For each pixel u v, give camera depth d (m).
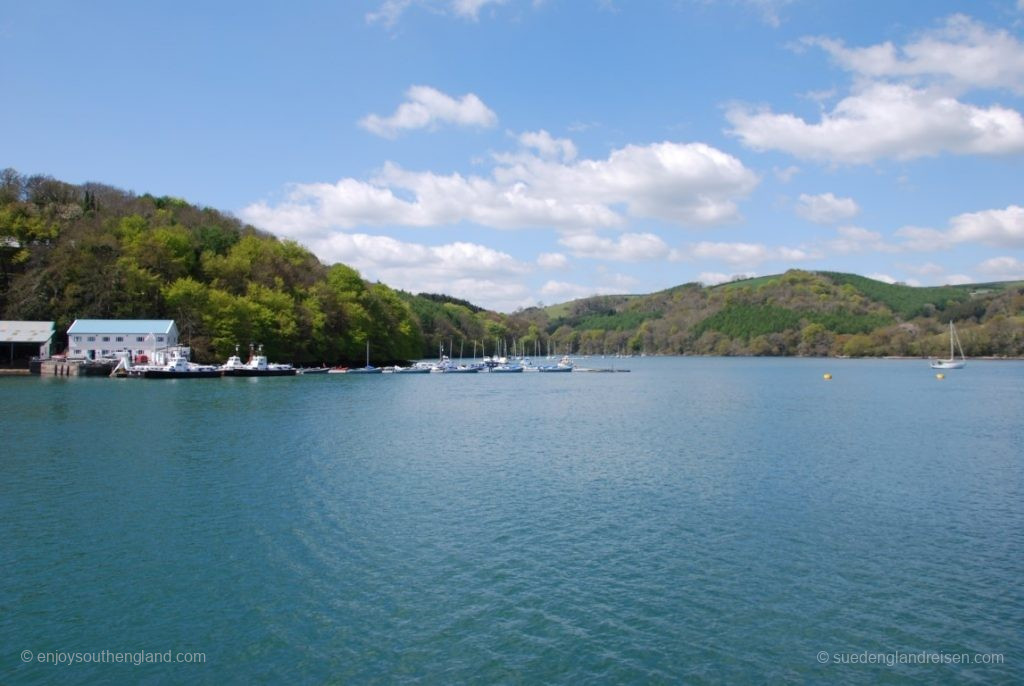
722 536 34.69
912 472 49.78
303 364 186.38
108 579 28.80
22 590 27.69
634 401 109.44
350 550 32.34
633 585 28.47
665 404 104.06
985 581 29.09
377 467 50.69
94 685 21.28
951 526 36.50
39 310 153.00
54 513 37.62
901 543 33.75
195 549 32.28
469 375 196.00
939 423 78.75
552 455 56.59
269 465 50.69
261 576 29.19
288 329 174.25
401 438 65.12
